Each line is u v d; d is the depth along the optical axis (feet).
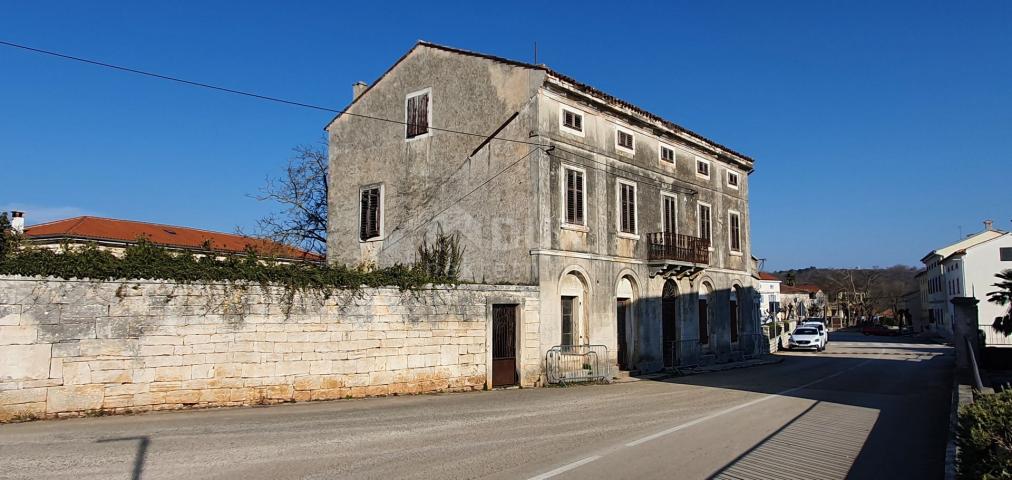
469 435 36.09
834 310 374.02
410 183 81.00
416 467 28.02
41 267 40.34
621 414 45.14
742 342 113.09
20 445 32.01
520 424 40.24
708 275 103.60
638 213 87.10
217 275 47.11
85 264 41.88
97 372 41.86
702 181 104.42
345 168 87.71
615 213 82.38
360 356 54.29
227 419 41.04
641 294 85.97
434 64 80.64
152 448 31.48
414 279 58.59
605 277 79.25
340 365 53.01
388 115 84.28
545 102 72.38
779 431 38.32
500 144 73.61
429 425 39.55
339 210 87.56
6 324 38.91
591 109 79.46
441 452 31.24
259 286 49.11
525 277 70.23
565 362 71.36
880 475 27.99
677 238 92.43
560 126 74.18
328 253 87.71
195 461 28.78
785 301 339.57
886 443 34.96
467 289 62.49
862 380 73.46
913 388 64.08
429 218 78.64
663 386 67.92
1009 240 202.08
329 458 29.66
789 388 64.64
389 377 56.03
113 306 42.73
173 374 44.73
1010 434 21.75
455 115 77.97
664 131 93.04
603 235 79.61
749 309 116.67
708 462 29.76
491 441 34.27
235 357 47.57
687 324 95.96
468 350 62.13
